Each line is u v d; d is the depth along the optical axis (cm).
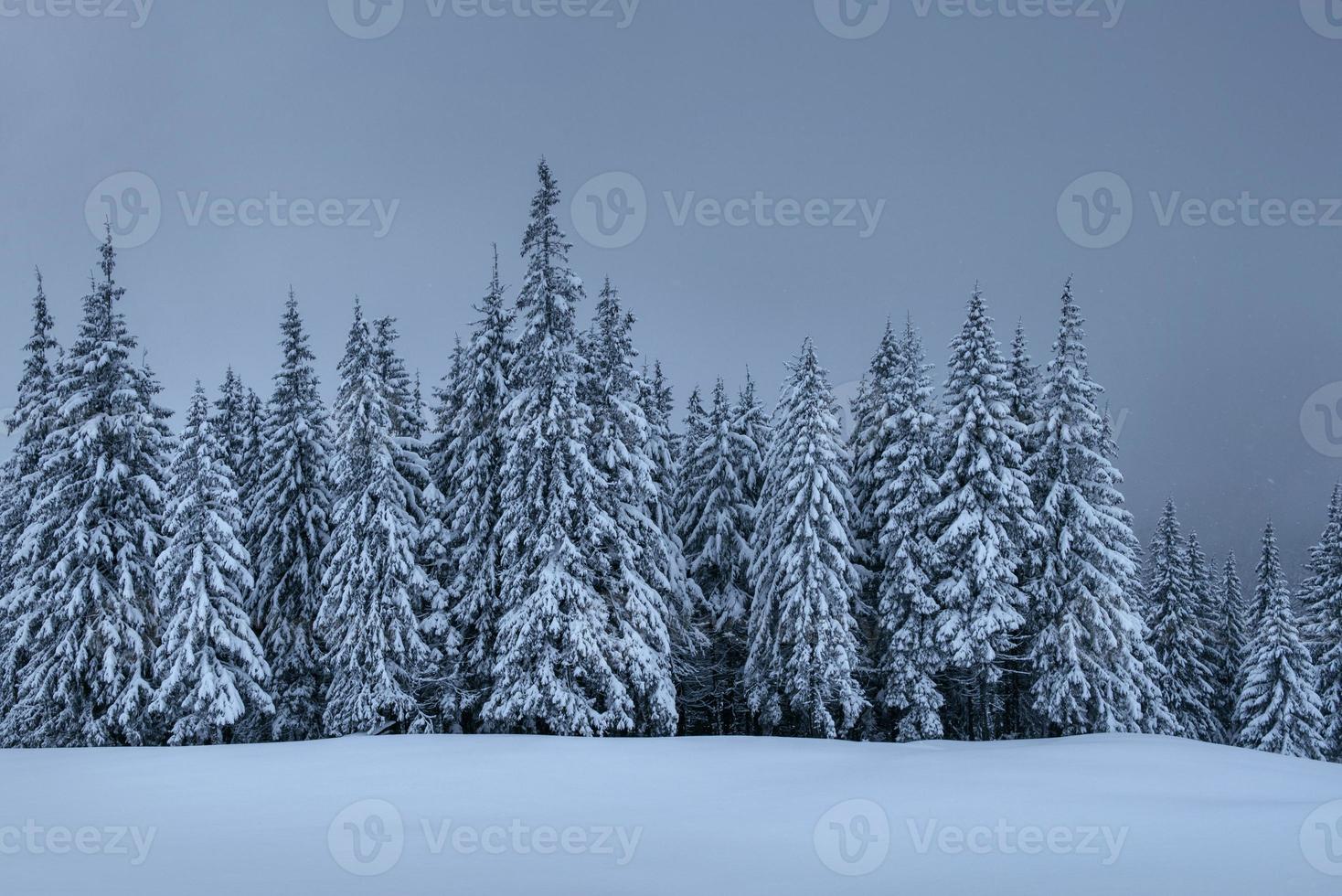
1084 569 2850
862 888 828
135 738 2506
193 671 2467
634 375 2914
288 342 3075
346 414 2681
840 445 3114
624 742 2062
